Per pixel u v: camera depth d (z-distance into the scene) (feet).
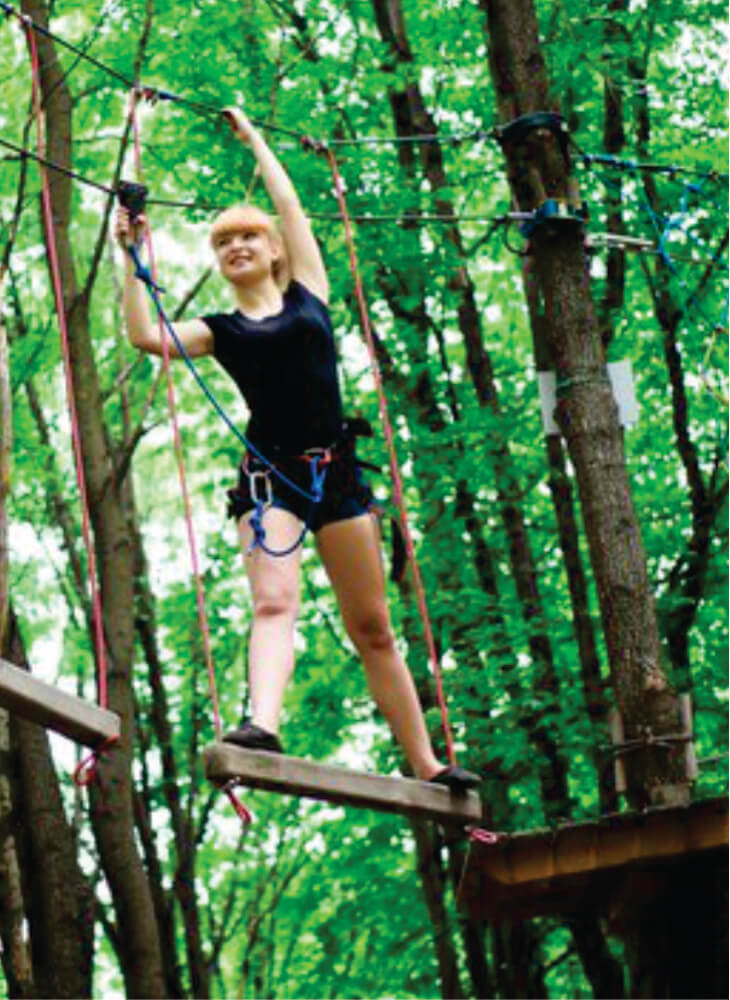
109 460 45.21
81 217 57.67
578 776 53.16
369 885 53.47
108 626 42.93
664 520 51.26
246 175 45.73
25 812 41.83
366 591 21.35
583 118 49.14
